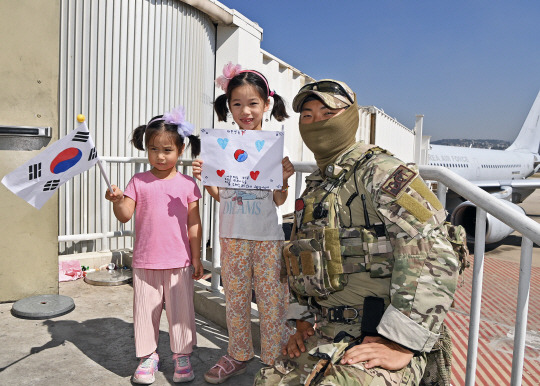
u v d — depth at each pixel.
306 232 1.41
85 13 4.75
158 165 2.32
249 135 2.12
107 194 2.21
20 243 3.31
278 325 2.18
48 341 2.70
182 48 5.79
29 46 3.21
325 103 1.38
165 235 2.28
